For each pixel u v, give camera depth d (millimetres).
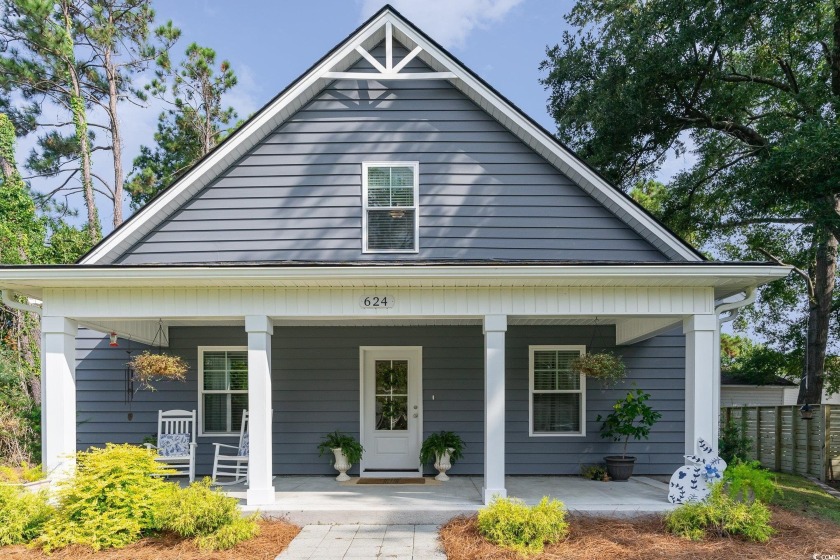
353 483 9234
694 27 13859
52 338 7551
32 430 11766
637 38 15297
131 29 22125
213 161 9023
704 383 7551
